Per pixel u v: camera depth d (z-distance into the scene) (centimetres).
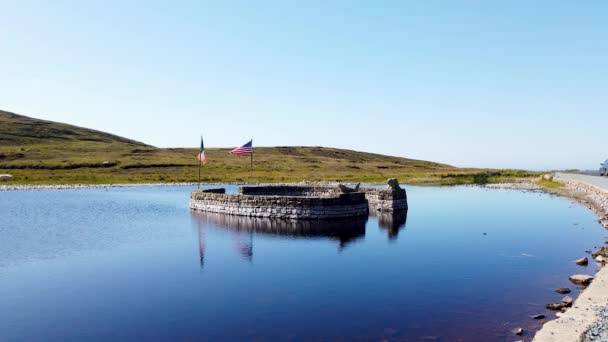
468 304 1725
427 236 3167
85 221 3938
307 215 3884
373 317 1590
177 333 1462
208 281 2048
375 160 18925
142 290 1920
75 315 1634
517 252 2661
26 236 3212
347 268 2272
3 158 11744
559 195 6588
